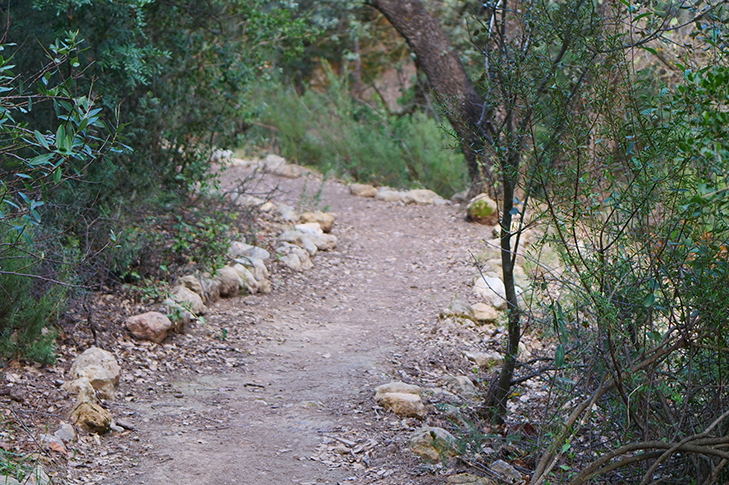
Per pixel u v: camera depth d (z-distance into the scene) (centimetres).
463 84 1166
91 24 677
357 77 2002
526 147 388
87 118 321
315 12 1647
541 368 448
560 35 364
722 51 321
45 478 361
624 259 338
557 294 505
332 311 782
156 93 843
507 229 437
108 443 430
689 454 327
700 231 316
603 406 358
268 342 661
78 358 507
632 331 336
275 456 431
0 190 368
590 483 347
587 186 345
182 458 420
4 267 495
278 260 894
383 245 1053
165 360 582
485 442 439
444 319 722
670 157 316
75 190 675
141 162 807
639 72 351
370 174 1509
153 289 675
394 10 1184
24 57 674
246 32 921
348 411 505
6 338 497
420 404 502
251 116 973
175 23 872
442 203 1302
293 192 1319
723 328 311
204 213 890
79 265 575
